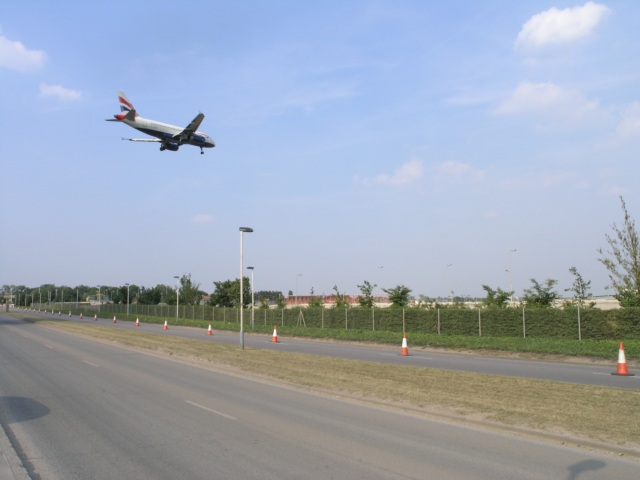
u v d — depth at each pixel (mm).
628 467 6906
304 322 49406
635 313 26312
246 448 7859
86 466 7109
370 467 6898
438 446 7930
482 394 11828
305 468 6852
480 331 33219
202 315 69375
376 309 41250
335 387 13227
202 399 12109
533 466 6941
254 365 17875
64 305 153000
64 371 17516
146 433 8875
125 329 46812
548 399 11109
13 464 7180
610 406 10312
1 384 14695
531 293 38125
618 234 28234
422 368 16750
